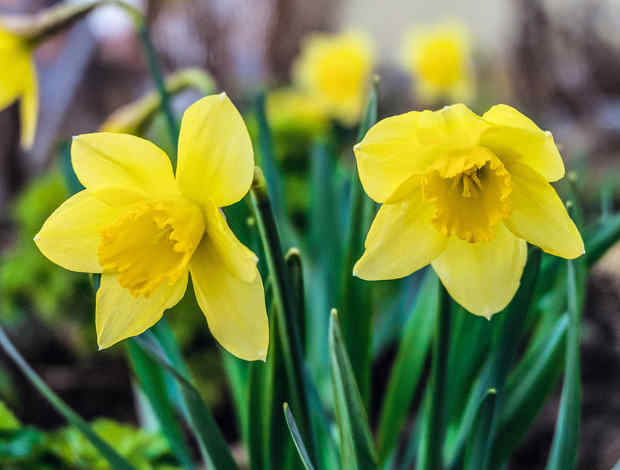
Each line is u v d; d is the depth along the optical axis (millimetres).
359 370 593
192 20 2064
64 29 687
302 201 1329
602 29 2811
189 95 1662
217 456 532
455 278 496
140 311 502
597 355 1103
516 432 565
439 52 1853
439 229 489
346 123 2125
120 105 2686
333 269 679
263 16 2381
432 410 540
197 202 496
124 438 673
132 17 619
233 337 489
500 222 501
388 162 488
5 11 2061
